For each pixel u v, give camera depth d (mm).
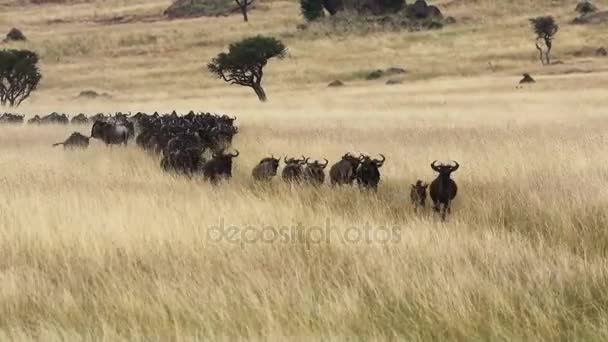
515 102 176500
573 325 29375
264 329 28438
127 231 42500
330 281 34719
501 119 124938
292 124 127312
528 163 65938
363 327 28969
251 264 37000
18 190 56875
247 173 70250
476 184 58812
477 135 94500
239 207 49438
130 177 66125
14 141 107188
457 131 101500
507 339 27594
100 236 41750
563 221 44688
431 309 30438
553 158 67688
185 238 41281
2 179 63094
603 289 33500
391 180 63312
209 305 31125
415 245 39344
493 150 76125
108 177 65812
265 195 54938
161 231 42469
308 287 33031
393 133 102812
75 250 39656
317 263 37469
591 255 39375
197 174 68062
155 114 125375
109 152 87812
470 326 28875
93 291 33656
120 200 51438
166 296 32000
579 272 35344
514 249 39156
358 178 59562
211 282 34188
